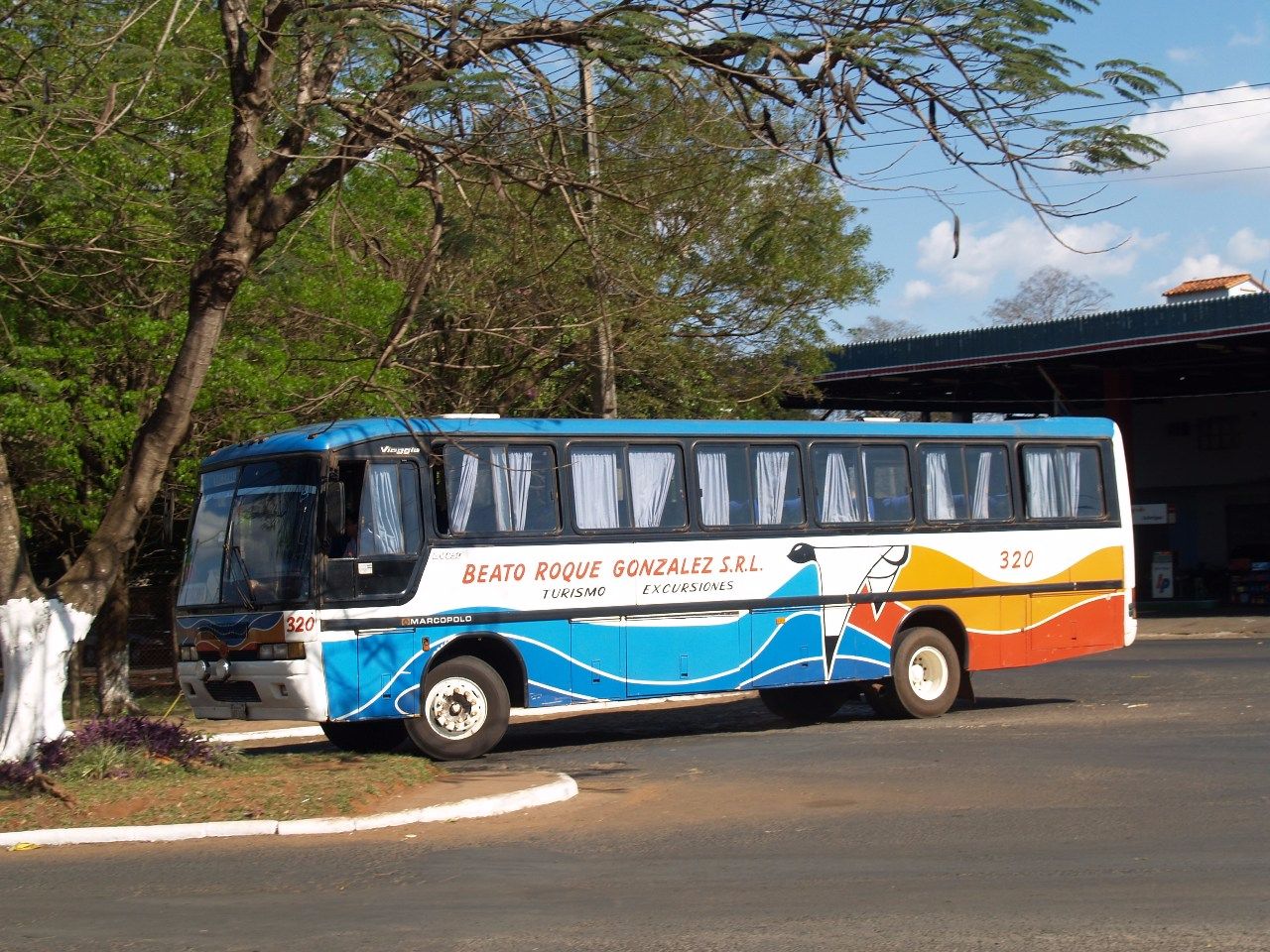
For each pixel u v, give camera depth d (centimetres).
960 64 970
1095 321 3444
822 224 1517
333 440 1391
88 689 2600
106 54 1279
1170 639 3056
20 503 1878
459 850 938
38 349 1658
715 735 1622
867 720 1725
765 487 1642
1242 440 4303
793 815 1039
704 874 844
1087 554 1856
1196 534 4409
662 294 2014
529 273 1535
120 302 1644
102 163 1567
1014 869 827
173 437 1201
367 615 1380
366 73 1322
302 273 1585
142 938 709
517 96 1050
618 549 1534
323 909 767
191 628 1433
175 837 996
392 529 1409
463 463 1462
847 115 992
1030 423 1858
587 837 978
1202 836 907
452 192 1273
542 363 2058
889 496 1725
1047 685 2069
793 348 2673
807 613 1644
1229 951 635
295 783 1120
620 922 722
